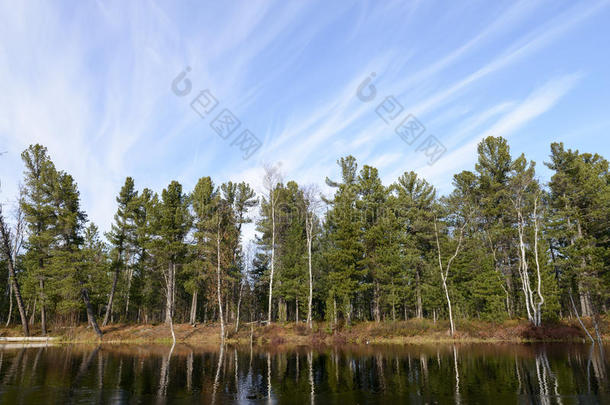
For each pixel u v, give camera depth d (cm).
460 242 4228
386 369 2136
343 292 4078
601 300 3938
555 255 4572
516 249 4581
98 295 5131
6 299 5297
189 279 4856
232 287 4541
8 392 1540
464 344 3462
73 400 1412
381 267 4194
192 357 2752
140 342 3984
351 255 4166
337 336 3903
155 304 5644
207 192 4803
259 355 2880
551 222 4066
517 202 4003
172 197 4616
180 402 1397
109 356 2800
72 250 4350
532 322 3769
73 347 3569
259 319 5316
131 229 4819
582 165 4078
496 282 4053
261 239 5122
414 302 4603
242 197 5203
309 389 1625
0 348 3459
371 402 1385
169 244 4253
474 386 1623
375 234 4284
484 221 4803
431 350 3058
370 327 4144
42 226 4384
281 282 4681
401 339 3825
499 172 4656
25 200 4331
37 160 4444
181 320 5650
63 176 4466
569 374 1834
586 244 3772
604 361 2212
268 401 1413
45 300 4225
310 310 4184
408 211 4828
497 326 3881
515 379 1748
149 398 1456
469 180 4894
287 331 4128
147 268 4944
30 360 2553
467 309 4300
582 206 4134
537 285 4044
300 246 4712
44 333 4238
